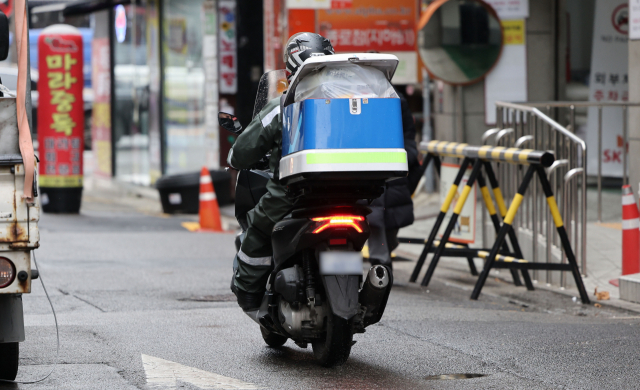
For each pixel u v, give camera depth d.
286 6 28.53
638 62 21.52
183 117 37.53
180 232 28.16
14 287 9.42
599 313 16.03
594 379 10.66
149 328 13.80
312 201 10.65
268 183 11.25
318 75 10.33
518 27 30.36
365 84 10.33
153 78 39.56
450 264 22.31
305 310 10.88
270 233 11.37
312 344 11.52
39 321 14.46
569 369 11.13
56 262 21.52
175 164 38.34
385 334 13.28
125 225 29.97
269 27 32.41
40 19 56.75
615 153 30.12
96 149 47.75
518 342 12.68
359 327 10.88
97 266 21.00
